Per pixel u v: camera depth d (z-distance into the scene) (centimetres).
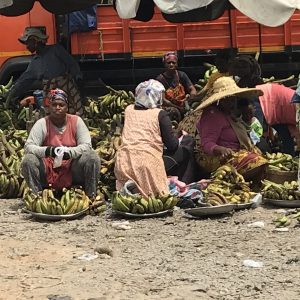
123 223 575
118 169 625
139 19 930
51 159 632
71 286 415
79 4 827
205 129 657
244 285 407
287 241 504
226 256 470
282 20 664
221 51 1011
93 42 1052
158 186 614
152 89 652
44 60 884
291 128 746
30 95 1057
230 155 648
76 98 866
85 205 607
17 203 680
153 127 634
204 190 622
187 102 860
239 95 659
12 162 739
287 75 1087
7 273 447
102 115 882
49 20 1076
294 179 657
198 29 1055
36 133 630
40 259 479
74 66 905
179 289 404
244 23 1055
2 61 1086
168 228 556
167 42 1057
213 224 564
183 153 670
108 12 1045
